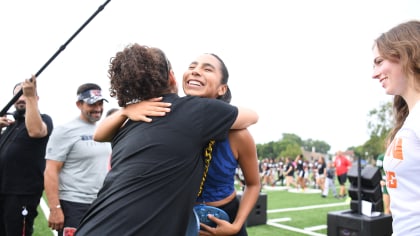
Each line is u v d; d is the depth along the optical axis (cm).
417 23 133
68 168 303
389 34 136
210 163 158
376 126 4181
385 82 139
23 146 297
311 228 642
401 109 159
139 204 120
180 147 128
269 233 600
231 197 171
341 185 1174
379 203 433
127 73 138
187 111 136
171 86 158
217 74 168
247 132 163
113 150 141
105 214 120
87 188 300
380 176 434
